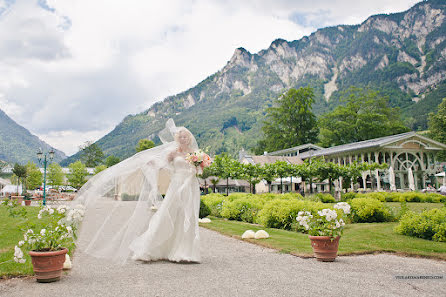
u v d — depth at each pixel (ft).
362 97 209.77
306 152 175.32
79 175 173.27
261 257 21.03
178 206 20.17
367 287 14.02
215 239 29.37
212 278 15.49
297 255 21.42
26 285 14.56
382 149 125.49
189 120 545.85
